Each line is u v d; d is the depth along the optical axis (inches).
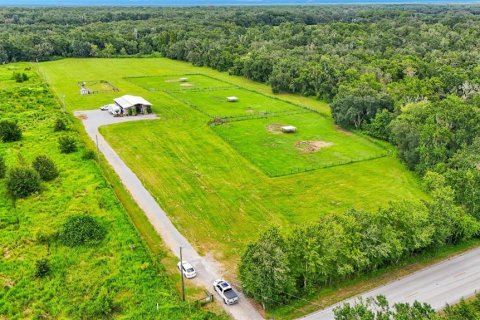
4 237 2255.2
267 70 5949.8
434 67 5226.4
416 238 2075.5
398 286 1993.1
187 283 1993.1
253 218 2568.9
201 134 3917.3
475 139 3021.7
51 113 4259.4
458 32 7608.3
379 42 6943.9
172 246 2273.6
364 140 3850.9
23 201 2593.5
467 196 2428.6
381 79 5049.2
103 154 3408.0
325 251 1908.2
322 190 2923.2
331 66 5378.9
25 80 5551.2
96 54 7751.0
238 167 3253.0
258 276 1791.3
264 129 4087.1
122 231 2295.8
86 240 2192.4
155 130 3993.6
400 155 3361.2
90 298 1852.9
